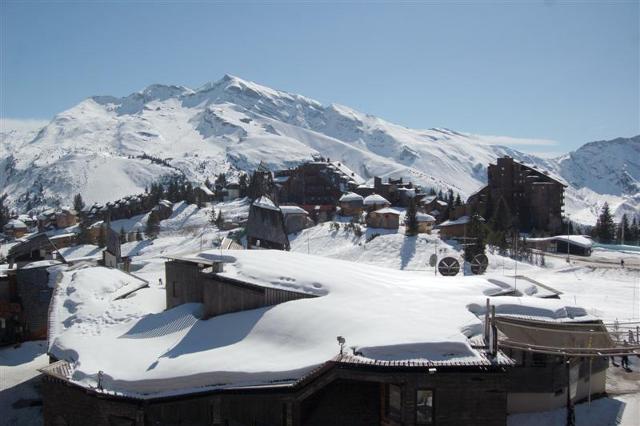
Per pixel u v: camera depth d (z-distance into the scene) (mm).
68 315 43688
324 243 91688
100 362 32438
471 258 72250
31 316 49938
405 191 143625
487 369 24516
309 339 29844
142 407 27891
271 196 130125
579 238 97500
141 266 85938
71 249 119812
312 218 117750
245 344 31984
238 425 28578
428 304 32594
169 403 27844
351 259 80125
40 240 59625
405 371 24484
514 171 125375
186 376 28547
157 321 39656
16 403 37656
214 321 36875
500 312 31984
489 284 38688
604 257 90625
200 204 150250
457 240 85688
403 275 41469
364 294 34719
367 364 24672
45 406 32094
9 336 49531
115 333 38906
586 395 31906
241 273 39656
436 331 27578
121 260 72000
